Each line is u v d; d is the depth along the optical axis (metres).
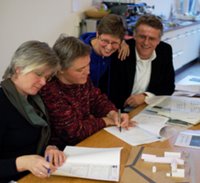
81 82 1.51
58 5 3.24
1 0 2.62
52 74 1.36
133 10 3.95
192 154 1.32
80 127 1.50
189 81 2.61
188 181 1.11
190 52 5.87
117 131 1.54
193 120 1.70
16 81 1.31
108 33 1.82
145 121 1.67
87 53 1.45
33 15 2.97
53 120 1.50
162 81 2.31
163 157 1.28
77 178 1.12
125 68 2.19
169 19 5.59
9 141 1.33
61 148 1.52
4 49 2.77
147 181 1.11
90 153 1.26
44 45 1.29
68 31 3.48
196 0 6.45
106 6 3.81
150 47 2.09
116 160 1.20
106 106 1.78
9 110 1.30
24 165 1.15
